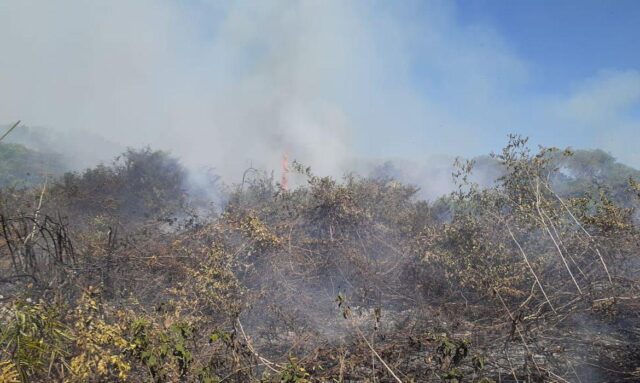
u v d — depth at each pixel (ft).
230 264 14.85
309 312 14.62
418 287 15.49
